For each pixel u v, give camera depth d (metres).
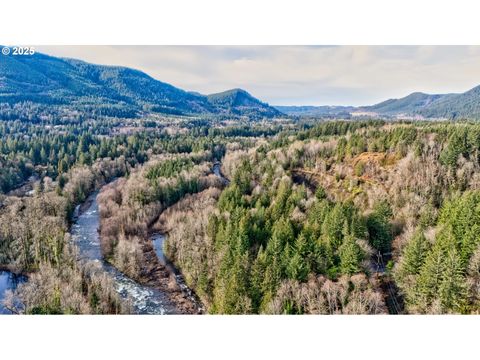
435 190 77.94
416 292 49.66
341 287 51.47
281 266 54.50
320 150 109.75
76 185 101.19
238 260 55.31
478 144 81.38
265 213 73.75
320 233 63.62
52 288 51.75
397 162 90.50
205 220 74.38
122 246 69.88
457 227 57.19
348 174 95.75
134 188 95.75
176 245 72.38
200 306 58.59
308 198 84.69
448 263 48.38
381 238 65.75
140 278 66.00
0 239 66.38
